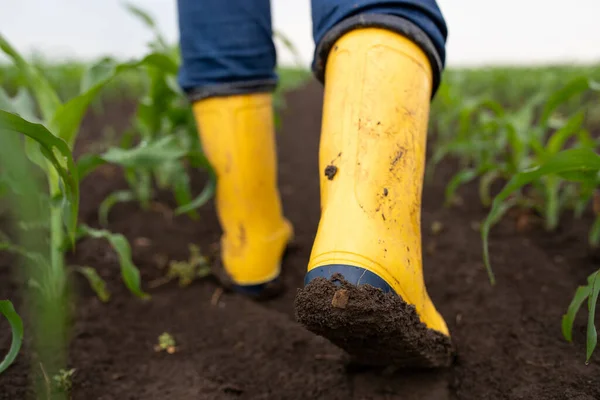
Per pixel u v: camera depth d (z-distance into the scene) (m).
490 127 1.68
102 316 1.19
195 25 1.13
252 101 1.18
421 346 0.82
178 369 1.00
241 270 1.28
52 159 0.85
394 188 0.81
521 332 1.05
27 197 0.88
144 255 1.52
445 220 1.73
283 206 1.96
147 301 1.27
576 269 1.32
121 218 1.81
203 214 1.87
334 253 0.76
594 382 0.88
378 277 0.75
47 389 0.87
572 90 1.24
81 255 1.50
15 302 1.22
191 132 1.66
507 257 1.40
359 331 0.74
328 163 0.84
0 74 3.14
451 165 2.49
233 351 1.06
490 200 1.91
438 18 0.90
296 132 3.35
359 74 0.85
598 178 1.09
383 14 0.86
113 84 4.30
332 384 0.94
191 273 1.38
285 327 1.13
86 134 3.11
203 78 1.17
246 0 1.11
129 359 1.04
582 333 1.03
